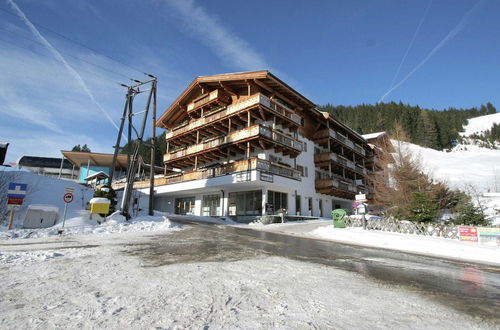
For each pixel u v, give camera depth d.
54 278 5.58
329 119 35.25
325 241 14.12
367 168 46.88
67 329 3.30
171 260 7.73
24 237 12.22
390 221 17.95
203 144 30.58
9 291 4.72
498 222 22.56
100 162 51.19
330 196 36.16
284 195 28.72
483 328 3.72
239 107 27.11
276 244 11.91
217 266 7.05
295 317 3.86
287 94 29.50
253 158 24.58
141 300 4.39
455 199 28.12
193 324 3.51
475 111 177.12
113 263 7.10
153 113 22.19
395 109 117.06
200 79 30.91
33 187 21.88
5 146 15.85
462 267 8.68
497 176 56.53
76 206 21.83
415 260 9.63
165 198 37.47
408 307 4.50
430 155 86.69
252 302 4.44
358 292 5.25
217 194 31.03
